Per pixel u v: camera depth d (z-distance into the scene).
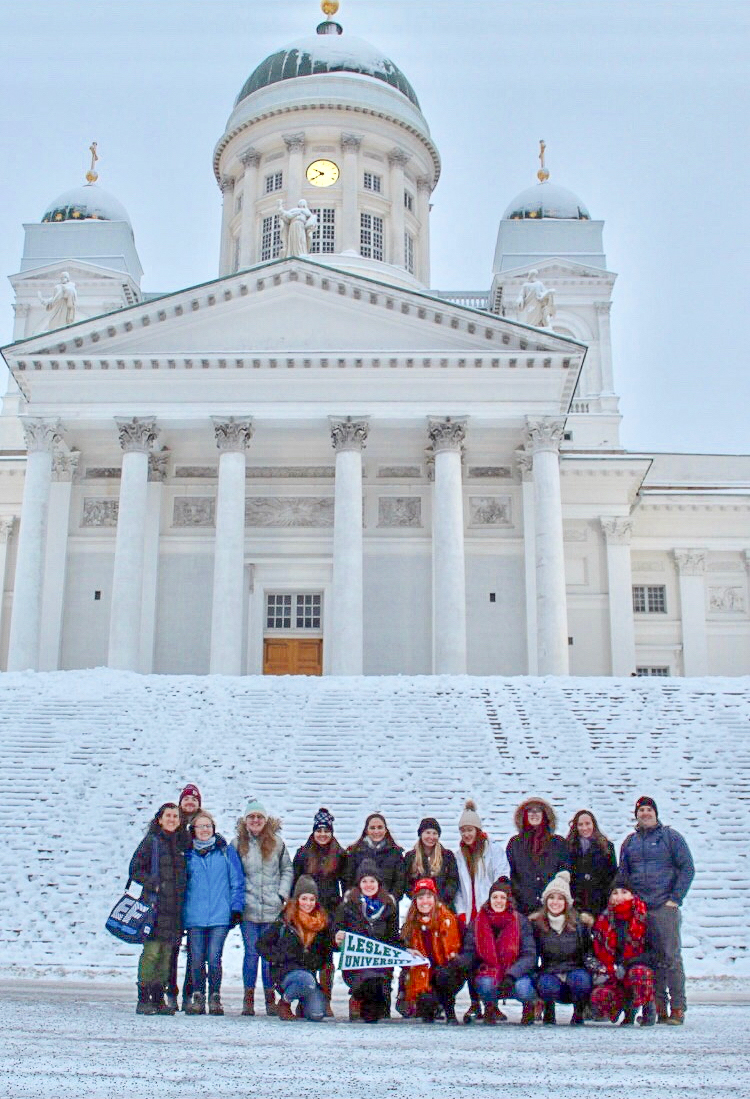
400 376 43.34
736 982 16.52
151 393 43.53
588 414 56.19
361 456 44.19
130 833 21.89
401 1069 8.45
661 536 57.78
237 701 29.88
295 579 47.25
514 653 45.72
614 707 29.25
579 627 50.44
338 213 61.31
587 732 27.42
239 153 63.47
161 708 29.16
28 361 43.47
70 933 18.53
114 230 59.41
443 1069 8.45
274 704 29.59
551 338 43.03
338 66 64.56
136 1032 10.31
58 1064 8.40
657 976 12.12
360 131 62.47
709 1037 10.64
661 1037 10.55
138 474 42.91
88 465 47.81
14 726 27.64
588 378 57.66
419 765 25.41
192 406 43.38
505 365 43.19
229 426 43.06
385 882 12.21
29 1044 9.36
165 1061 8.66
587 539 51.50
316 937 12.05
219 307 44.19
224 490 42.59
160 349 44.09
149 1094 7.32
